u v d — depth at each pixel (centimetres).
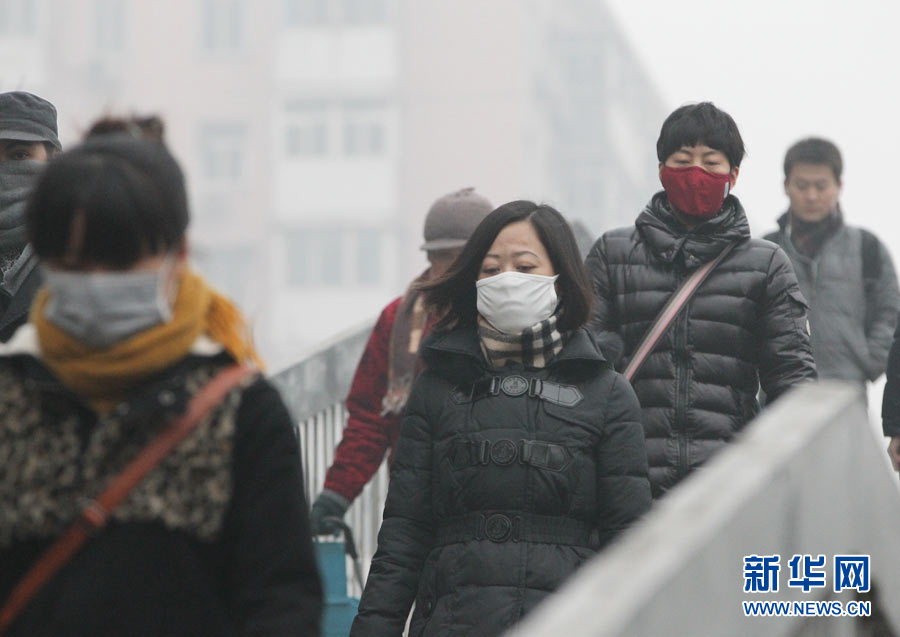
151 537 891
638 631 812
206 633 893
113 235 880
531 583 1433
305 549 914
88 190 878
